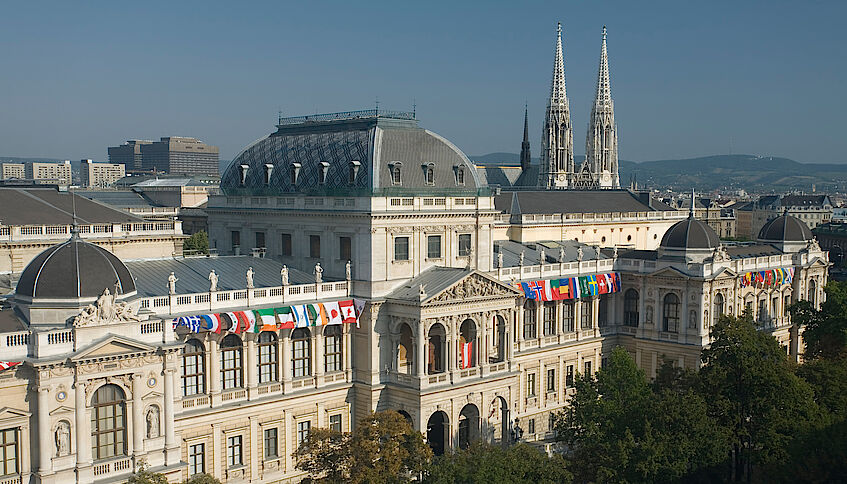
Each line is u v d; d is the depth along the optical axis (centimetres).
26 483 7894
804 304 14612
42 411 7838
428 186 11869
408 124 12219
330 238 11638
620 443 9019
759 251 16600
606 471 8950
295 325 10544
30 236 11212
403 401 11144
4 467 7825
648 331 14775
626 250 15925
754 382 9944
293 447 10800
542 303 13838
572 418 10231
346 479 8700
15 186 15062
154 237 12556
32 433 7919
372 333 11212
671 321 14600
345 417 11325
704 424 9231
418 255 11756
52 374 7888
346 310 11038
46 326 8162
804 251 16862
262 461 10506
